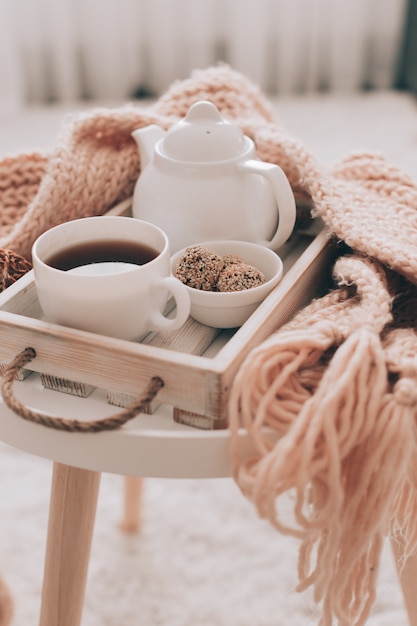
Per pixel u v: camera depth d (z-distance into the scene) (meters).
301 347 0.87
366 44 2.94
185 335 0.95
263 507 0.83
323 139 2.60
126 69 2.91
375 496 0.85
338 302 0.95
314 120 2.76
